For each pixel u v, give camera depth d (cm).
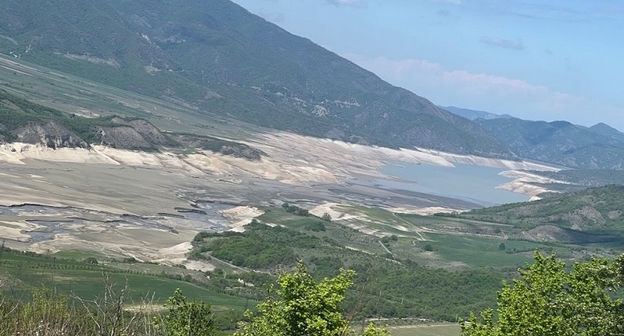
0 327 2841
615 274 3494
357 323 7338
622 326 3316
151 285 8650
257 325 3175
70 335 2838
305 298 3003
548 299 3506
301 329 2992
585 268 3569
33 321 2927
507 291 3584
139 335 2680
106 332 2550
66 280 7588
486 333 3416
